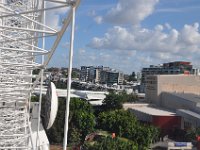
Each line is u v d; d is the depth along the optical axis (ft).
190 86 339.36
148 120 271.69
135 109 295.89
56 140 205.05
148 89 342.03
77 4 32.58
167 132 263.08
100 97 373.61
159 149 215.51
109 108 314.14
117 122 223.10
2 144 69.41
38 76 62.08
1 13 50.39
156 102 322.55
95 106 328.29
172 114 270.87
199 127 241.55
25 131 74.79
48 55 47.85
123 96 344.49
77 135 206.08
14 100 78.69
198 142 209.77
